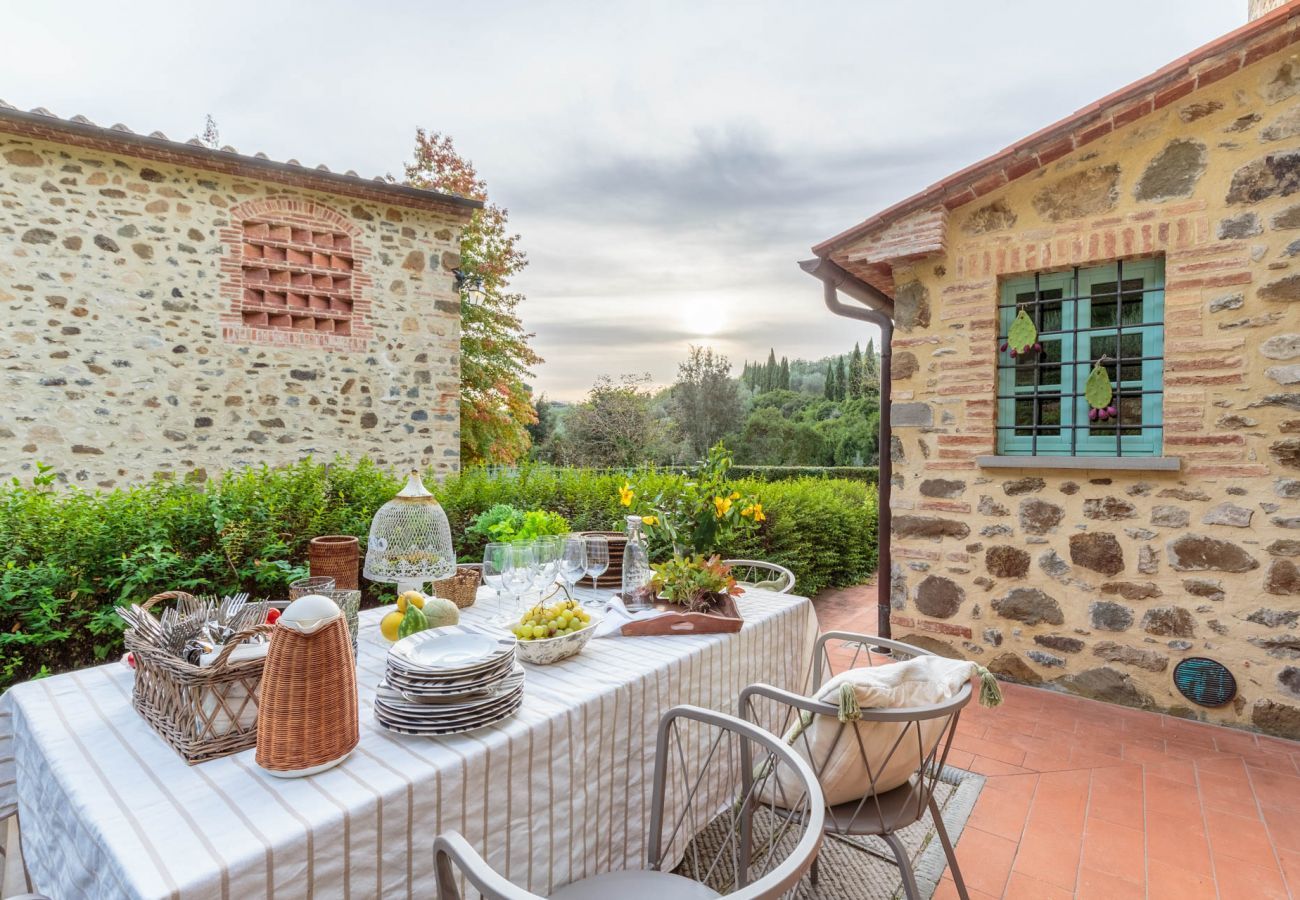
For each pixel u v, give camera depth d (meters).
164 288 5.73
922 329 4.35
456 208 7.05
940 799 2.75
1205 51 3.29
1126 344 3.78
